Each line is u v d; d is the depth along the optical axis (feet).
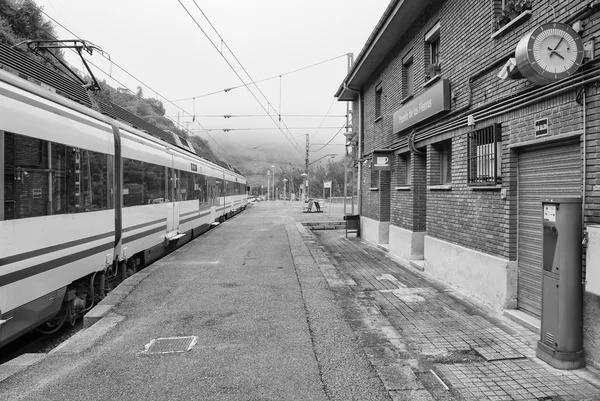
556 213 12.47
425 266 27.78
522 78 16.44
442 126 25.26
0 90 13.42
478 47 20.81
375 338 15.02
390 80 37.32
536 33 13.19
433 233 26.78
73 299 18.61
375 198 44.42
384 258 35.27
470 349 14.11
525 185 17.38
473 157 20.98
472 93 21.40
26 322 14.47
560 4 14.66
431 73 26.84
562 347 12.46
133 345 14.42
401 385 11.38
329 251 39.86
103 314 17.89
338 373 12.14
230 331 15.78
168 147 35.37
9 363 13.28
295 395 10.89
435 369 12.54
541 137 15.62
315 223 67.92
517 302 18.02
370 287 23.90
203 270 27.09
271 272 26.50
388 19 31.40
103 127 21.35
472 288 21.12
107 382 11.64
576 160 14.39
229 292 21.52
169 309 18.61
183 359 13.20
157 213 31.19
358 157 50.90
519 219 17.79
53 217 16.22
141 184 27.53
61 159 16.97
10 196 13.67
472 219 21.36
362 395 10.85
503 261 18.16
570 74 13.23
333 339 14.89
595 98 12.87
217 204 66.13
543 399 10.69
